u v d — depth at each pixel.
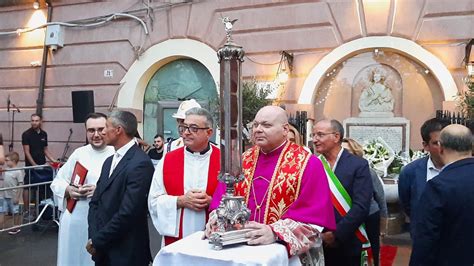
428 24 7.43
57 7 10.00
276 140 2.36
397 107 7.90
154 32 9.22
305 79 8.11
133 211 2.92
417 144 7.73
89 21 9.72
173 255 1.90
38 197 6.64
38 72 10.08
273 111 2.38
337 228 2.85
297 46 8.16
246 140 6.57
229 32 2.07
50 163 8.28
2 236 6.45
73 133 9.75
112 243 2.96
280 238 2.00
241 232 1.97
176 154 3.04
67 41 9.87
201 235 2.17
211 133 3.01
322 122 3.14
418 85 7.72
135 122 3.23
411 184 3.32
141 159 3.07
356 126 8.05
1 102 10.30
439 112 7.02
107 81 9.54
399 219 6.14
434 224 2.47
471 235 2.46
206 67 8.76
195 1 8.88
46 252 5.69
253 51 8.43
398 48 7.58
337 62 8.00
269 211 2.29
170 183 2.97
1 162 5.52
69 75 9.82
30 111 10.12
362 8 7.77
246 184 2.39
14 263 5.22
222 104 2.02
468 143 2.57
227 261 1.80
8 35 10.30
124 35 9.45
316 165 2.32
